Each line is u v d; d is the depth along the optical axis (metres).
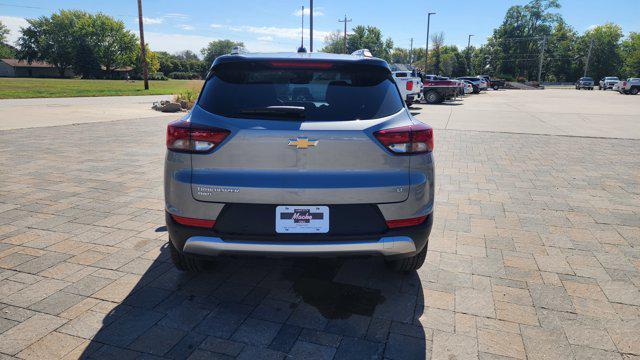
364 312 2.73
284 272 3.28
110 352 2.28
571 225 4.43
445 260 3.54
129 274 3.20
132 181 5.98
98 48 96.19
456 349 2.35
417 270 3.35
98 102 21.72
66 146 8.75
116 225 4.23
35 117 13.98
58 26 97.19
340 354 2.30
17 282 3.04
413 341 2.42
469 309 2.77
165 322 2.57
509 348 2.36
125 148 8.63
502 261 3.53
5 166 6.83
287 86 2.60
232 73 2.66
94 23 96.00
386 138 2.42
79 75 99.75
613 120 15.41
